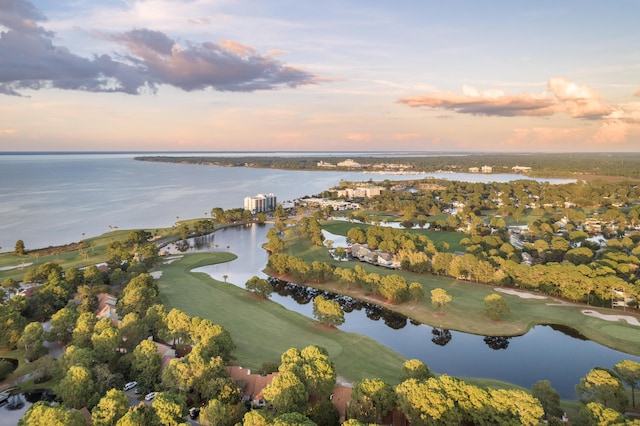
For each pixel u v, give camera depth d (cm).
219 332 10506
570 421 8262
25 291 15900
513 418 7281
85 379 8450
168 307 14912
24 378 10150
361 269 17362
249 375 9406
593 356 11994
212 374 8806
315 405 8062
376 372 10638
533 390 8512
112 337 10294
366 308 15988
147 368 9406
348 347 12106
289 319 14262
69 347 9831
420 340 13088
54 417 6838
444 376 8156
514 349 12438
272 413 7794
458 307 15238
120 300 13775
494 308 13912
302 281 18588
